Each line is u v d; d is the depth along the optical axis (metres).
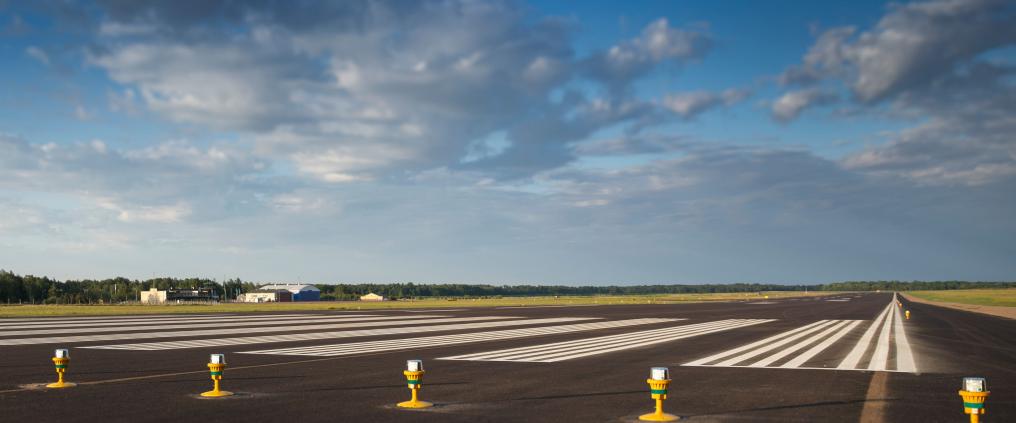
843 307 75.12
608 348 24.34
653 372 11.02
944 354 22.22
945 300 104.94
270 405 12.17
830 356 21.50
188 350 23.30
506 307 78.38
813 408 11.98
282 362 19.53
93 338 28.66
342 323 41.34
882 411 11.68
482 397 13.15
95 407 11.92
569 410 11.75
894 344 26.27
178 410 11.63
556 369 17.84
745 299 133.25
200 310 70.75
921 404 12.41
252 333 32.09
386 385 14.83
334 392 13.79
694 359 20.53
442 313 58.91
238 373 16.95
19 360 19.84
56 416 11.05
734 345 25.75
